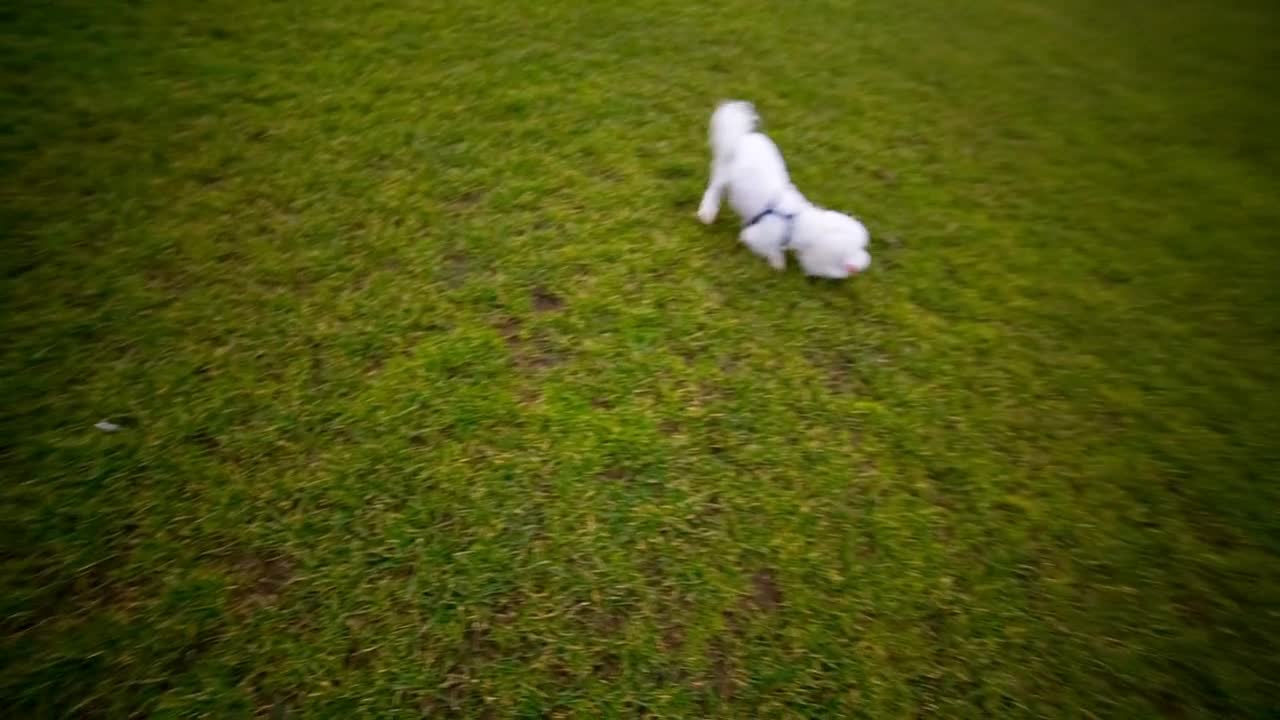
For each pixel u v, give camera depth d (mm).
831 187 4203
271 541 2393
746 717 2195
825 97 4965
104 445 2568
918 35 6008
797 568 2539
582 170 3992
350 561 2371
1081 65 6023
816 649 2357
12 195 3371
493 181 3834
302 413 2742
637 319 3248
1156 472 3031
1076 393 3299
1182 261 4105
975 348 3422
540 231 3600
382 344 3014
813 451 2887
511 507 2561
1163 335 3645
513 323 3182
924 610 2498
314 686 2107
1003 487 2896
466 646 2236
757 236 3412
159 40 4414
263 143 3863
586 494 2625
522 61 4762
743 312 3379
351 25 4820
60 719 1980
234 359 2895
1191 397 3352
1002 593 2578
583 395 2936
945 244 3967
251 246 3340
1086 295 3799
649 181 3973
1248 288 3963
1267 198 4676
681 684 2238
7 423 2586
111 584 2252
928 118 4980
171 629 2174
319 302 3145
